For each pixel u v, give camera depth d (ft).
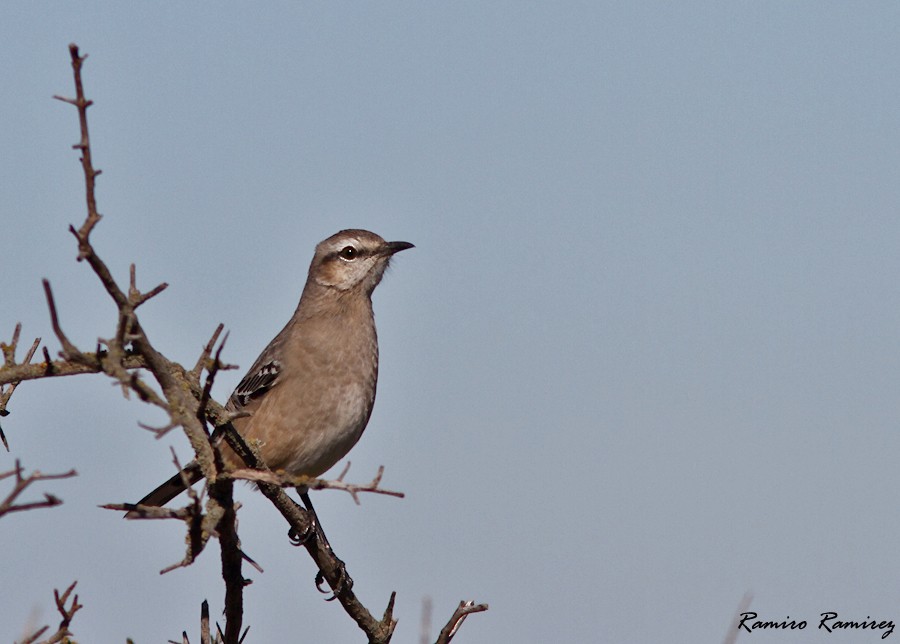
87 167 26.13
